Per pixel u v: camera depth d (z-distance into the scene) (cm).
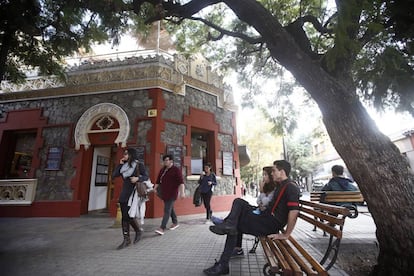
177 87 948
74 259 368
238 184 1099
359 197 483
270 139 2394
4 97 1028
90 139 924
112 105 917
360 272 329
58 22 510
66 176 890
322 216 280
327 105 331
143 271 314
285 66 380
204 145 1082
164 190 565
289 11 657
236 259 361
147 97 914
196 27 733
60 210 845
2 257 381
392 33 383
